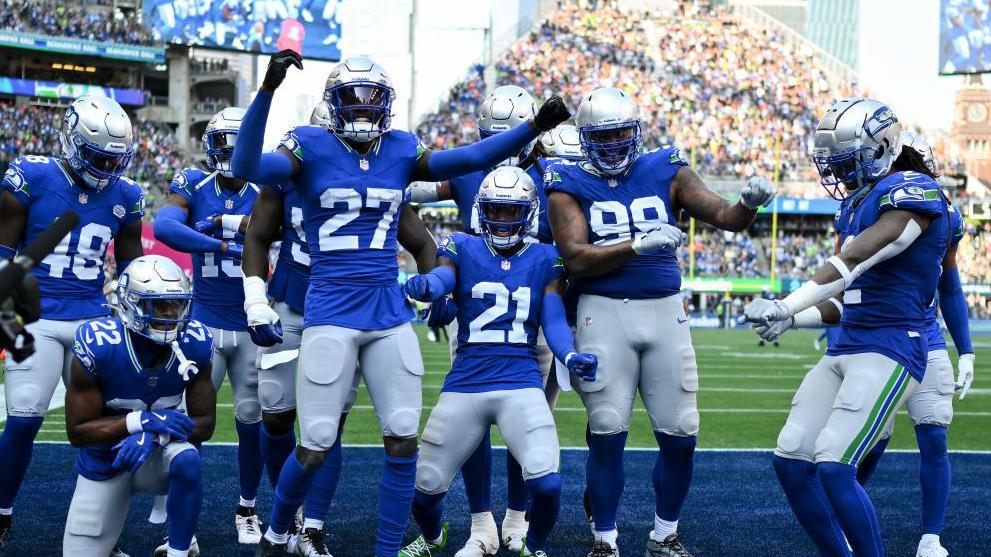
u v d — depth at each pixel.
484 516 4.37
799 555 4.27
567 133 5.05
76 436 3.54
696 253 31.33
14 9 29.44
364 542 4.41
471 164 3.85
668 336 4.12
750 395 10.55
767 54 35.66
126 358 3.60
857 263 3.36
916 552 4.37
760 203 3.83
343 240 3.77
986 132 60.66
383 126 3.77
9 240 4.40
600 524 4.11
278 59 3.30
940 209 3.46
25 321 2.41
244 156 3.51
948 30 28.30
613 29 36.09
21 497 5.10
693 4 37.41
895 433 7.99
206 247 4.51
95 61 31.75
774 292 30.53
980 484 5.83
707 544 4.45
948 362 4.45
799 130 33.09
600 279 4.14
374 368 3.80
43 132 29.14
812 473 3.63
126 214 4.62
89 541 3.55
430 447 3.97
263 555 3.96
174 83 33.41
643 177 4.19
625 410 4.09
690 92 33.88
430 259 4.18
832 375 3.65
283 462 4.49
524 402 3.88
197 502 3.59
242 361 4.68
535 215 4.09
